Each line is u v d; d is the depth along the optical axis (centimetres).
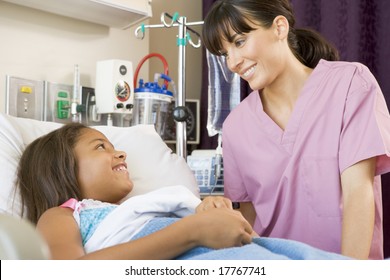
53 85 193
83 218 112
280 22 135
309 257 83
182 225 93
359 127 132
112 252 87
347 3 221
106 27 219
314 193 138
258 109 150
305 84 141
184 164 170
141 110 205
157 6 253
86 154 129
